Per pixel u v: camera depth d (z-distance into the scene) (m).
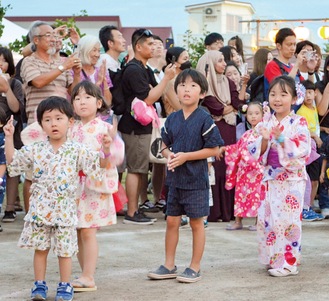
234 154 7.79
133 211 8.05
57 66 7.69
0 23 11.60
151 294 5.03
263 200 5.81
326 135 9.08
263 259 5.80
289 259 5.63
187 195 5.42
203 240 5.47
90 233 5.26
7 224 7.96
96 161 4.93
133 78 7.91
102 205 5.30
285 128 5.73
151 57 8.21
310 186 8.51
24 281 5.45
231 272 5.72
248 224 8.22
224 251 6.58
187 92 5.46
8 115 7.81
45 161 4.91
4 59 8.06
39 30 7.57
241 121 8.45
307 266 5.94
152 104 8.07
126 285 5.30
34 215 4.85
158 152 8.01
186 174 5.41
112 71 8.18
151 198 10.20
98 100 5.54
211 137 5.42
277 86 5.72
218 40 9.77
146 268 5.87
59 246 4.87
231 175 7.79
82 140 5.43
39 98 7.56
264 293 5.04
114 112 8.05
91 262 5.21
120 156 5.26
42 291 4.91
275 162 5.73
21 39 12.84
